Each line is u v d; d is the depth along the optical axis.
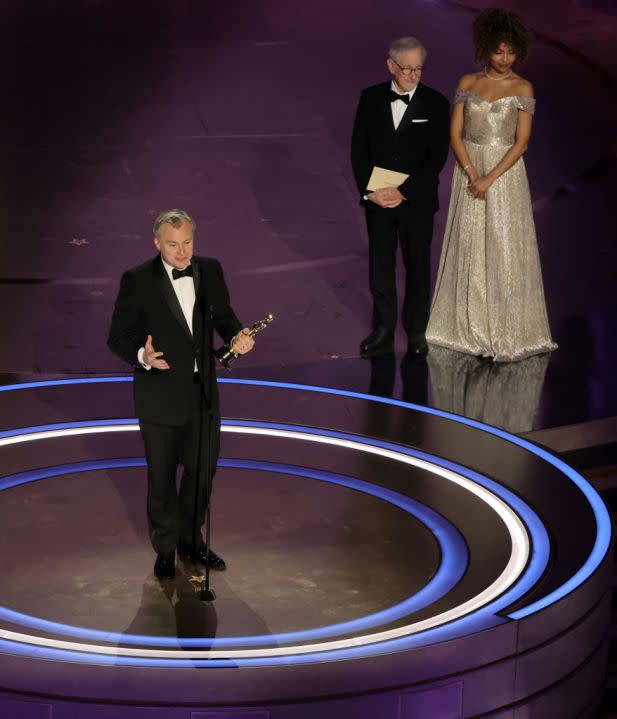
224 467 21.50
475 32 25.58
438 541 19.11
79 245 32.41
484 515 19.83
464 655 15.77
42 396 24.28
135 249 32.34
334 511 20.05
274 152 39.34
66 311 28.64
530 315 27.39
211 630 16.52
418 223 26.28
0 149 38.72
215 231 33.81
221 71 46.06
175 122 41.47
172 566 18.03
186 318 17.42
